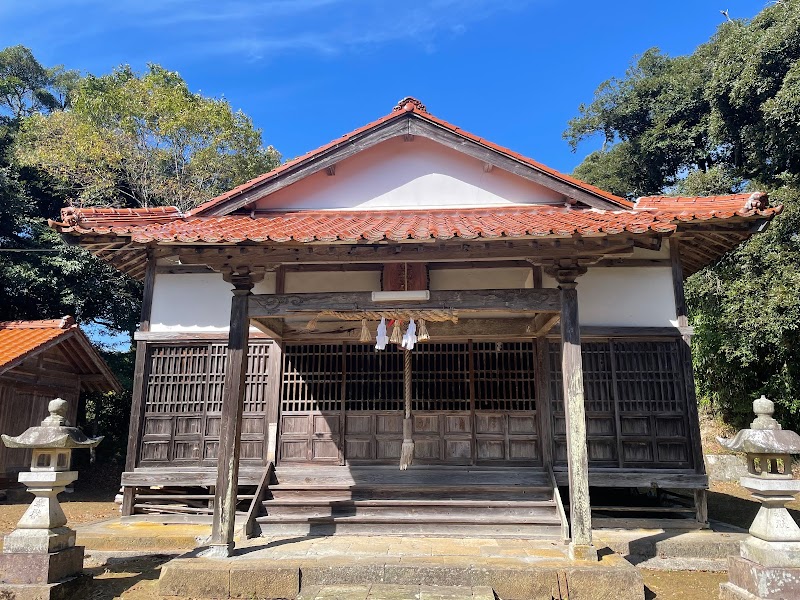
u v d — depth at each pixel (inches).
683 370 296.4
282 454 312.7
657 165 888.3
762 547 184.9
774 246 476.1
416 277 273.9
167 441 314.7
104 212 289.7
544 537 250.5
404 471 299.9
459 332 311.4
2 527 337.1
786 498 189.3
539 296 235.8
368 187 333.4
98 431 668.1
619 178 931.3
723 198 292.0
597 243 226.5
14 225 664.4
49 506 204.4
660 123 834.2
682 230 272.7
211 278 332.5
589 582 195.2
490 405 310.8
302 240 218.5
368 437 312.2
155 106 726.5
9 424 451.2
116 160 716.0
